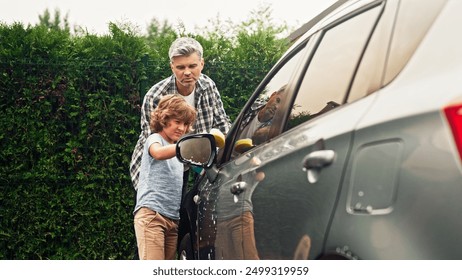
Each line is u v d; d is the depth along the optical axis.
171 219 3.89
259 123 2.66
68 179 6.48
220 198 2.79
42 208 6.46
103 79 6.47
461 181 1.28
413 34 1.68
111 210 6.55
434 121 1.37
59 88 6.45
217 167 3.10
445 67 1.47
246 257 2.29
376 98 1.66
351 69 1.95
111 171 6.50
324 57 2.24
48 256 6.54
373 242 1.46
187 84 4.64
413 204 1.38
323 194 1.70
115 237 6.56
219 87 6.75
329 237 1.64
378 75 1.74
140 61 6.53
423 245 1.34
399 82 1.61
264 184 2.17
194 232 3.42
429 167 1.36
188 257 3.61
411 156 1.41
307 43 2.51
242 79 6.72
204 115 4.83
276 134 2.34
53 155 6.44
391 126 1.49
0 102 6.34
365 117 1.63
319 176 1.74
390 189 1.45
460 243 1.27
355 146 1.61
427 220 1.34
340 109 1.85
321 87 2.12
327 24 2.39
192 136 3.08
